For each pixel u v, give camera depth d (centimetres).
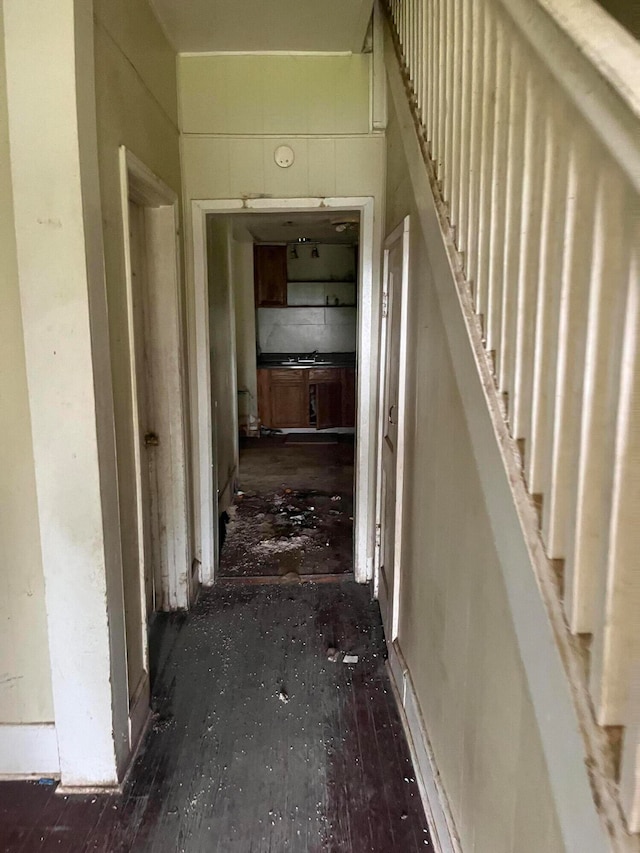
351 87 301
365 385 327
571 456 90
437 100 173
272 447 673
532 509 102
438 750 182
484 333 131
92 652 190
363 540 344
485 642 133
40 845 177
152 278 287
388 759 212
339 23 267
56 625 189
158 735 223
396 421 253
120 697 201
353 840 179
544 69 95
